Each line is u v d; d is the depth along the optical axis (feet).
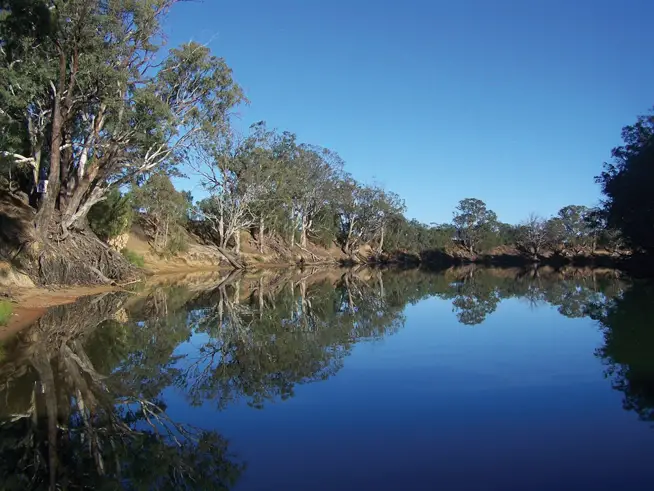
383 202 260.42
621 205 115.44
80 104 74.64
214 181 161.68
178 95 87.45
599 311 59.93
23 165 83.20
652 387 26.50
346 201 249.96
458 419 21.83
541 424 21.04
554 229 302.25
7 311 46.16
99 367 31.58
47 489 16.12
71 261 76.07
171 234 153.07
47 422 21.95
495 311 62.75
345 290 97.19
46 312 53.83
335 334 45.06
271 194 170.91
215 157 156.56
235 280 119.24
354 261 249.96
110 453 18.65
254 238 216.54
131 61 75.72
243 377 29.55
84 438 20.24
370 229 272.10
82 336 41.50
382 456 17.87
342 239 275.39
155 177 135.44
